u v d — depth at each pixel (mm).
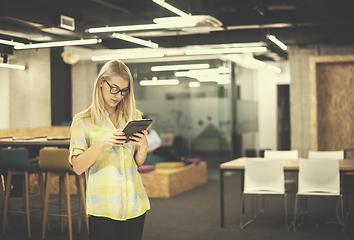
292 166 5262
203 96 10234
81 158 2107
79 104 11664
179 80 10438
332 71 9266
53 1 7566
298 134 9328
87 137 2232
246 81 11477
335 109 9258
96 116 2215
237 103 10578
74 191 7973
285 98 12102
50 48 9805
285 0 7246
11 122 10211
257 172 5227
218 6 7613
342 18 6746
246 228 5359
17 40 7672
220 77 10039
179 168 8258
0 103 10305
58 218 6039
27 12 6543
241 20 7199
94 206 2184
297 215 6074
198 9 7121
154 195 7527
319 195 5008
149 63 10914
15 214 6309
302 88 9297
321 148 9352
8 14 6207
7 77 10211
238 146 10625
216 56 10375
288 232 5129
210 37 8320
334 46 9094
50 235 5082
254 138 11984
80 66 11664
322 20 6840
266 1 7023
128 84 2258
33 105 10000
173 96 10492
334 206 6691
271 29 8172
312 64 9102
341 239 4789
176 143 10094
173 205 6824
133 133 2121
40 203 7113
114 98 2211
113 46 9086
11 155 4973
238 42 8141
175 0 7164
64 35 7629
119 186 2172
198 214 6180
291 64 9359
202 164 9211
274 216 6047
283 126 12188
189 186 8445
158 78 10789
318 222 5645
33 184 8102
